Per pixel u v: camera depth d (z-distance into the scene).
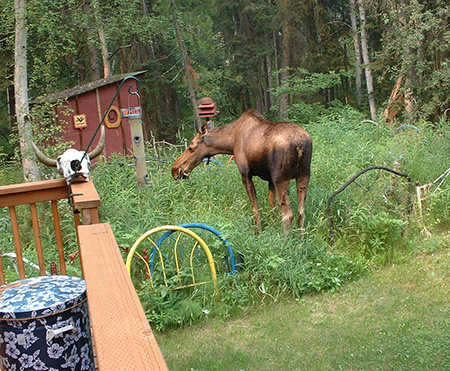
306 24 23.72
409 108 16.23
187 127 26.73
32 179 10.54
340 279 6.30
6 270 6.03
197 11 22.36
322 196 7.73
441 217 7.95
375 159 9.43
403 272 6.45
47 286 2.45
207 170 9.27
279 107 24.33
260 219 7.41
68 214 7.63
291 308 5.84
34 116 10.26
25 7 11.34
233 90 27.17
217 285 5.90
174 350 5.14
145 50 23.00
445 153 9.80
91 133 12.22
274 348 5.02
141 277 5.96
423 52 16.06
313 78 21.14
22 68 11.37
